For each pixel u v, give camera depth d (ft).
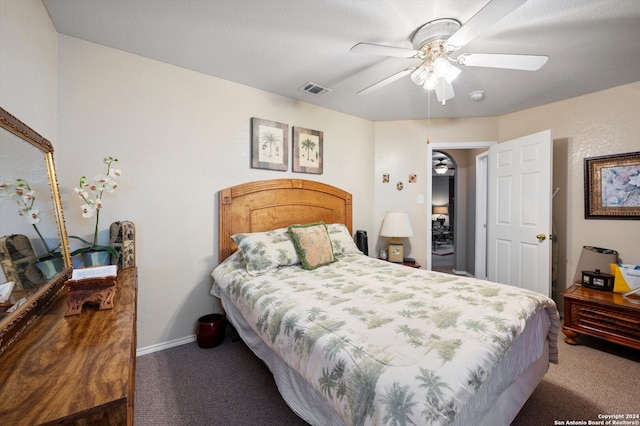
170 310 7.27
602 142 8.75
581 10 5.04
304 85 8.49
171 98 7.23
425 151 11.74
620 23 5.41
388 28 5.66
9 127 3.18
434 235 29.32
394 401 2.54
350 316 4.10
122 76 6.57
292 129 9.52
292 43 6.27
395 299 4.80
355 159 11.41
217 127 7.97
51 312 3.50
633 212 8.17
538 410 4.98
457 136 11.53
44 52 5.21
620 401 5.21
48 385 2.07
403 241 12.00
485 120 11.37
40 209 3.96
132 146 6.70
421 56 5.70
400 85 8.48
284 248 7.41
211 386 5.71
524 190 9.65
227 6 5.07
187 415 4.90
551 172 8.84
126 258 6.00
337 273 6.78
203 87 7.72
